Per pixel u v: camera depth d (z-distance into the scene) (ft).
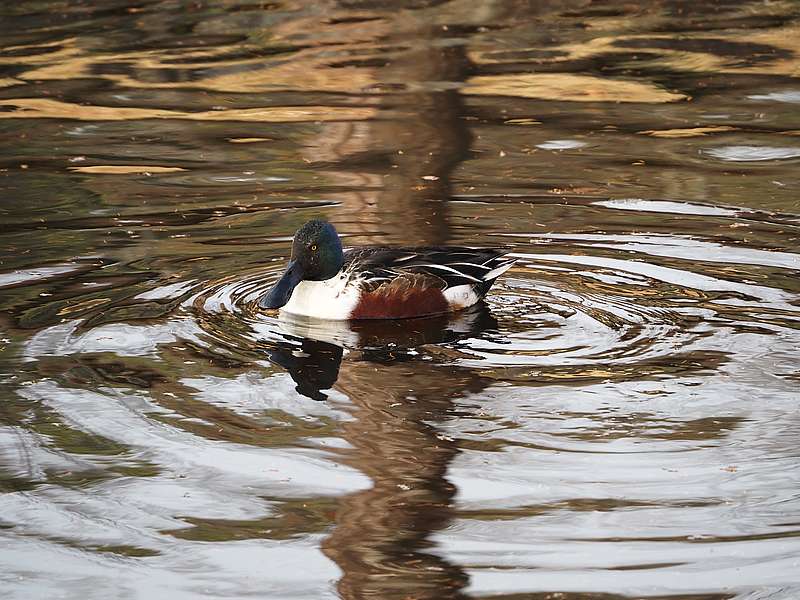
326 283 41.75
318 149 60.85
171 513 28.43
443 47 83.05
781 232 47.32
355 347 38.32
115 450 31.19
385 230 48.42
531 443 31.24
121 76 76.13
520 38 85.46
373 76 75.66
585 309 40.34
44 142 62.23
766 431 31.58
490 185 54.34
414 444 31.30
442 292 41.52
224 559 26.71
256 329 39.58
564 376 35.17
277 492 29.19
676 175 55.26
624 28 88.02
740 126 63.52
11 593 25.54
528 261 44.96
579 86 72.54
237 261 45.52
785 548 26.45
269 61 79.66
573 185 54.08
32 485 29.60
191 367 36.24
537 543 26.86
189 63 79.30
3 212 51.01
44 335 38.29
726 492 28.73
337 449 31.14
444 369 36.14
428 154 59.52
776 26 87.30
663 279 42.73
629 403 33.27
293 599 25.26
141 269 44.50
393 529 27.37
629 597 24.88
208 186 54.90
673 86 72.28
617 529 27.37
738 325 38.42
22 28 89.66
